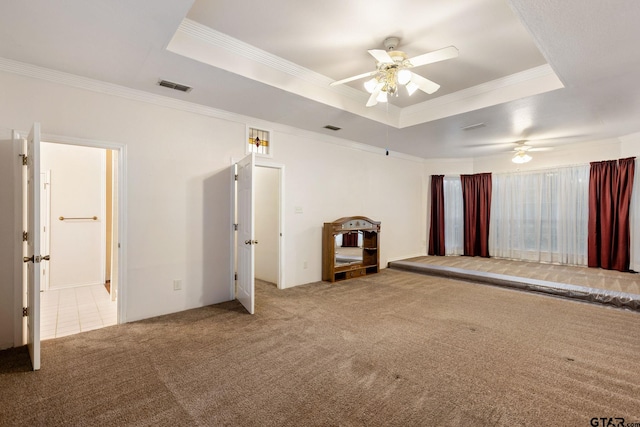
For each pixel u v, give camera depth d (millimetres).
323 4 2432
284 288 4738
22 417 1790
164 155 3582
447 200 7527
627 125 4684
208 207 3928
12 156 2758
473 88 3949
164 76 3047
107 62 2768
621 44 2459
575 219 6074
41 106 2871
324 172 5340
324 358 2494
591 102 3701
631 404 1895
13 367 2361
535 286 4473
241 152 4230
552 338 2871
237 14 2559
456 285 4941
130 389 2070
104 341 2824
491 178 7117
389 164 6660
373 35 2867
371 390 2055
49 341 2824
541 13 2109
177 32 2637
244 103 3791
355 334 2973
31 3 1970
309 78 3617
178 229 3686
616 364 2391
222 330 3078
